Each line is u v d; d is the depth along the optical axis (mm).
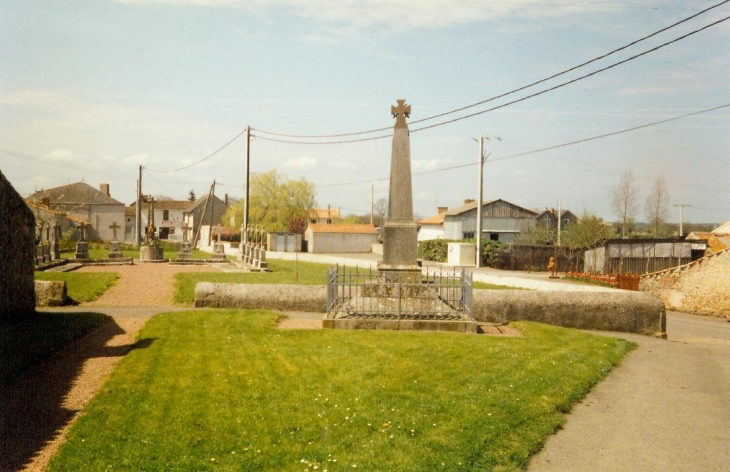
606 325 17547
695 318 25766
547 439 8133
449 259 54938
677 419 9062
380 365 11094
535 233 61875
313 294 18375
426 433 7855
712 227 104125
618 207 66812
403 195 16438
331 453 7211
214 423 8102
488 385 10039
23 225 15711
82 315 15992
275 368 10852
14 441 7445
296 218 84000
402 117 16750
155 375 10305
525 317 17500
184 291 21250
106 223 82938
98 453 7090
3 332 13133
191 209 106250
